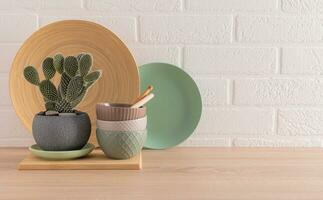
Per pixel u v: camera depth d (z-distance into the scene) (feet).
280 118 4.41
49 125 3.51
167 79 4.30
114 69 4.17
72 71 3.60
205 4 4.28
